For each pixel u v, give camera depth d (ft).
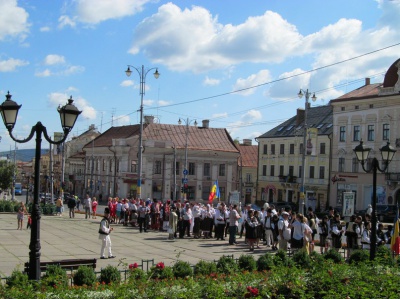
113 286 38.83
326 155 222.89
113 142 244.63
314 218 82.28
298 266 51.19
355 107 206.90
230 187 253.24
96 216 149.79
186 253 73.61
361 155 59.67
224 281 41.63
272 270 44.75
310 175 231.09
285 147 249.34
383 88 193.57
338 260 56.90
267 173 260.83
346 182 209.67
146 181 234.38
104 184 258.37
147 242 86.53
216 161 250.16
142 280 39.86
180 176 241.96
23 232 99.55
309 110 254.47
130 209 118.11
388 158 57.93
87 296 35.96
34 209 39.60
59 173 353.92
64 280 39.29
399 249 65.77
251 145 315.37
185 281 40.70
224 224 91.20
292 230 68.49
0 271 55.72
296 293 39.32
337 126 215.72
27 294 34.12
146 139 239.71
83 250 74.95
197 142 251.39
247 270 49.01
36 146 40.75
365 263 49.62
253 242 78.18
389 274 43.73
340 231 74.54
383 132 194.18
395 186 188.14
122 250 75.61
